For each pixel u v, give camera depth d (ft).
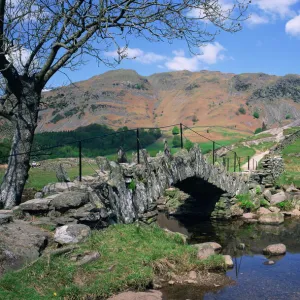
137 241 35.42
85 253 29.96
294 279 36.19
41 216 34.24
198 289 31.81
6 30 35.73
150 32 39.06
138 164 44.55
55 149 104.73
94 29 37.83
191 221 72.59
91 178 39.96
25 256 26.81
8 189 37.73
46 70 39.24
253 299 30.66
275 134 202.90
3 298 22.30
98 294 26.20
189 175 56.29
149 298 27.61
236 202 77.20
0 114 39.45
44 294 24.29
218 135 358.43
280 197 82.28
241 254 46.98
